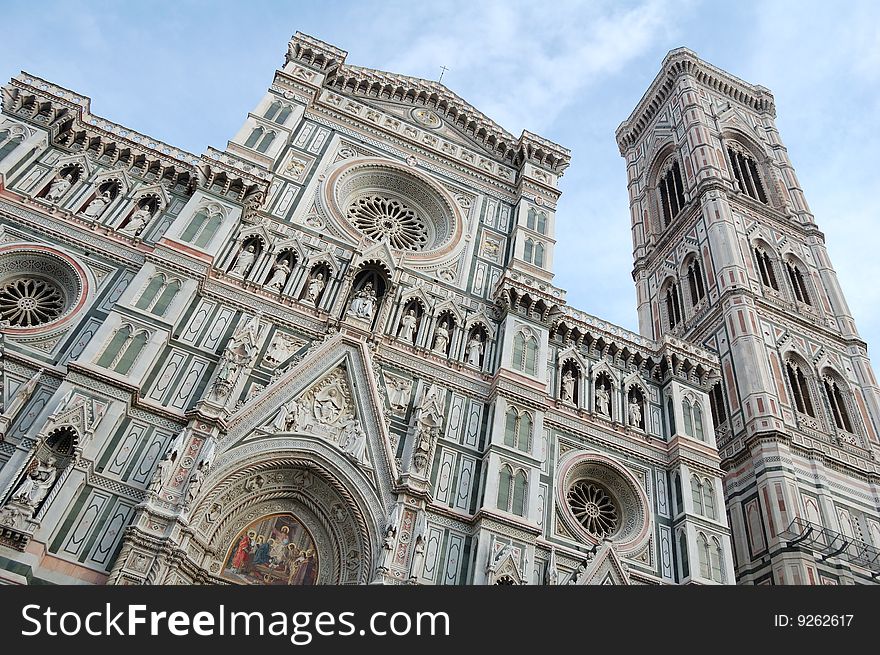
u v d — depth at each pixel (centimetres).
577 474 3666
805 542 3884
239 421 2961
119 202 3550
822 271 6094
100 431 2697
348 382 3344
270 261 3688
